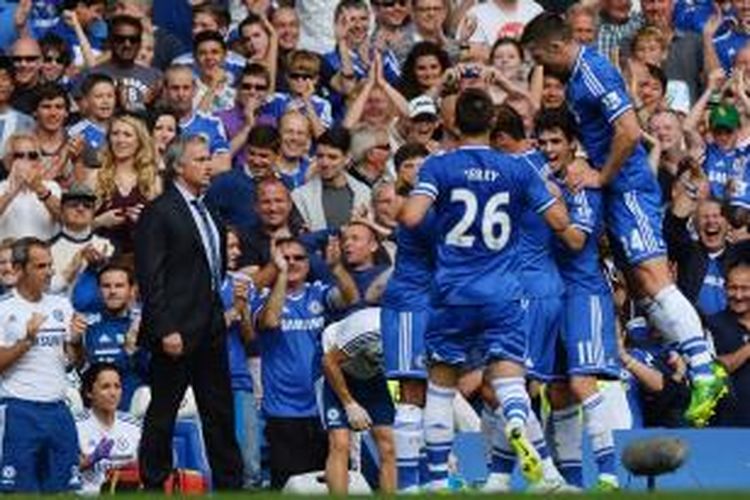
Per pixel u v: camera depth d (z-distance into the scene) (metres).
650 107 56.84
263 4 58.97
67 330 47.69
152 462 45.97
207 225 46.06
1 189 51.69
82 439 47.84
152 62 58.41
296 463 49.41
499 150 42.69
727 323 51.22
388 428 47.47
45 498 33.72
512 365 41.91
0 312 47.34
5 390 47.28
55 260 51.00
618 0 59.94
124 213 51.41
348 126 55.31
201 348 45.94
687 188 54.25
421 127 54.19
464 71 53.91
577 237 42.69
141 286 45.75
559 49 42.94
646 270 43.34
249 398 49.50
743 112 57.47
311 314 49.56
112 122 51.94
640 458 36.66
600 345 43.16
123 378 48.94
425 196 41.97
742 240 53.66
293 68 57.00
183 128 55.28
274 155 53.22
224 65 56.84
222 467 46.28
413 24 59.22
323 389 47.69
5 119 54.88
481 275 42.06
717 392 43.66
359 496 32.75
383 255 50.09
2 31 59.34
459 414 47.06
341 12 58.59
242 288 49.50
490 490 38.31
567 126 43.91
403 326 44.00
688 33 60.66
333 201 53.22
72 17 59.00
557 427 43.91
